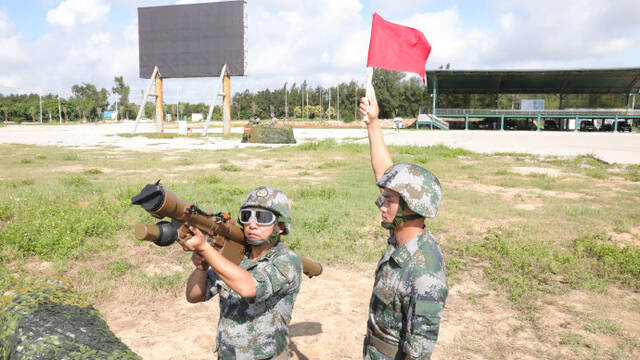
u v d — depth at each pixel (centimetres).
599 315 455
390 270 190
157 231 139
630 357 373
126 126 7669
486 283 539
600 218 865
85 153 2202
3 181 1181
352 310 469
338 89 11519
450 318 448
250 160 1930
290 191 1097
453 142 2936
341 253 635
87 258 589
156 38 3725
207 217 158
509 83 5650
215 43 3653
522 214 888
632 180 1398
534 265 596
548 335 413
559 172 1577
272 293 188
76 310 142
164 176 1384
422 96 10200
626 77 5225
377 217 838
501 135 3891
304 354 376
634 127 5503
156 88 3897
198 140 3328
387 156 250
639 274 563
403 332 188
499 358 374
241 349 203
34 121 12725
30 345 117
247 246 195
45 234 633
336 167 1678
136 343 387
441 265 184
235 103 14775
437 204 185
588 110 5225
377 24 267
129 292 493
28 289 149
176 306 468
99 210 798
